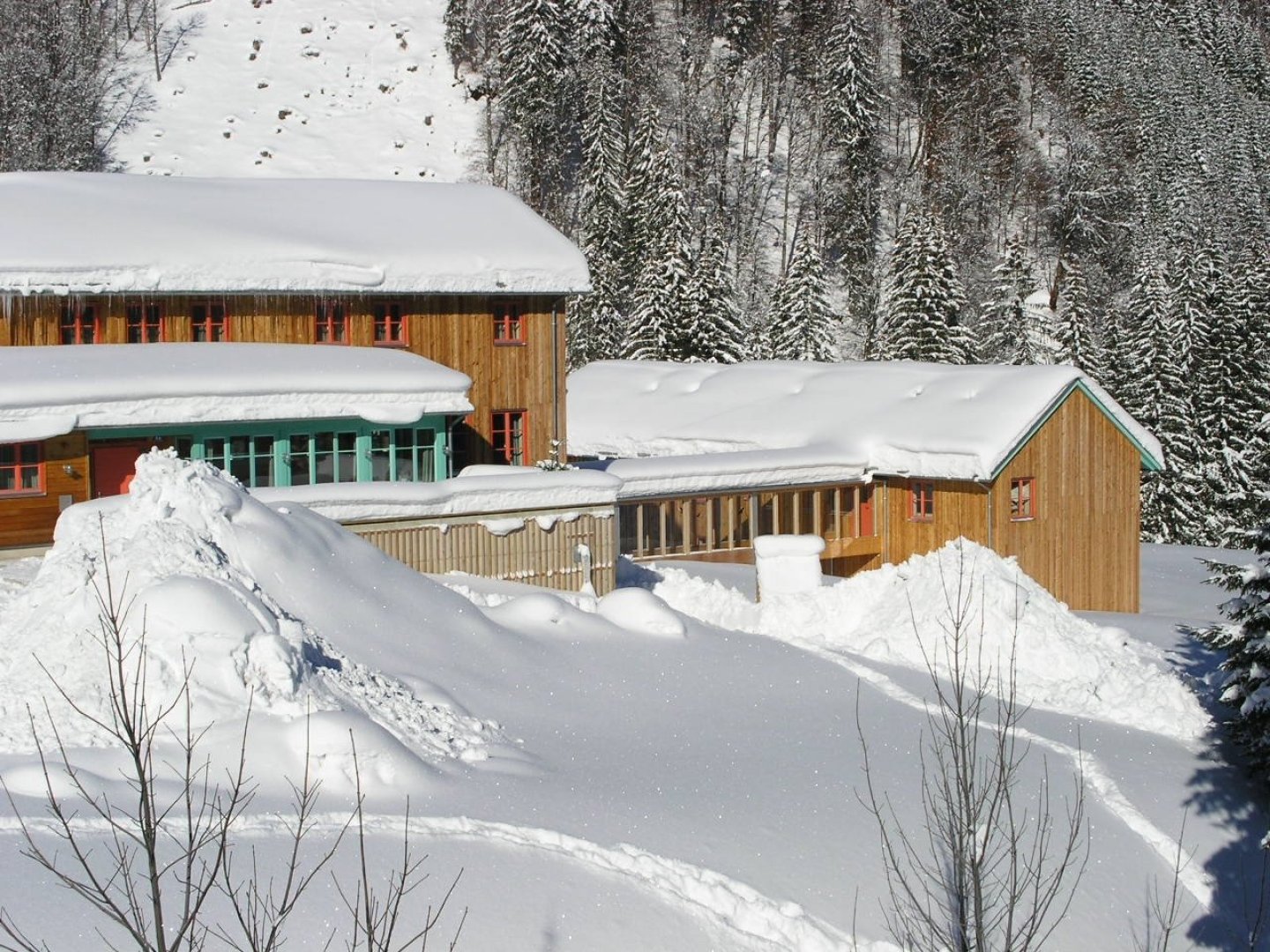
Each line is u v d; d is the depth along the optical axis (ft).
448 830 37.22
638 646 61.26
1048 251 298.35
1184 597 125.70
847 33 281.74
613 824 39.91
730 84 303.89
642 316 203.10
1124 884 44.09
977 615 68.44
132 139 258.78
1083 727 59.26
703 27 321.52
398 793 39.50
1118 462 118.83
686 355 200.75
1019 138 315.78
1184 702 63.00
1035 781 50.60
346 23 309.63
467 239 105.40
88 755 38.52
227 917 30.22
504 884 34.42
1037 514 112.78
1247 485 187.32
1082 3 392.06
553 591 70.85
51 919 28.94
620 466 105.50
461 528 75.46
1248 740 58.44
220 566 49.24
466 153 271.08
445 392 92.17
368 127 276.00
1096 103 342.64
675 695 56.08
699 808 42.50
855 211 270.26
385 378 89.66
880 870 39.99
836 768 48.49
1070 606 115.44
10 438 73.61
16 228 88.63
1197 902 44.83
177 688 41.37
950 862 40.93
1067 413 114.52
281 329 95.71
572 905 34.22
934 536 113.50
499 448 105.91
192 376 81.82
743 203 283.38
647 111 241.76
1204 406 190.49
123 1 298.35
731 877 37.68
